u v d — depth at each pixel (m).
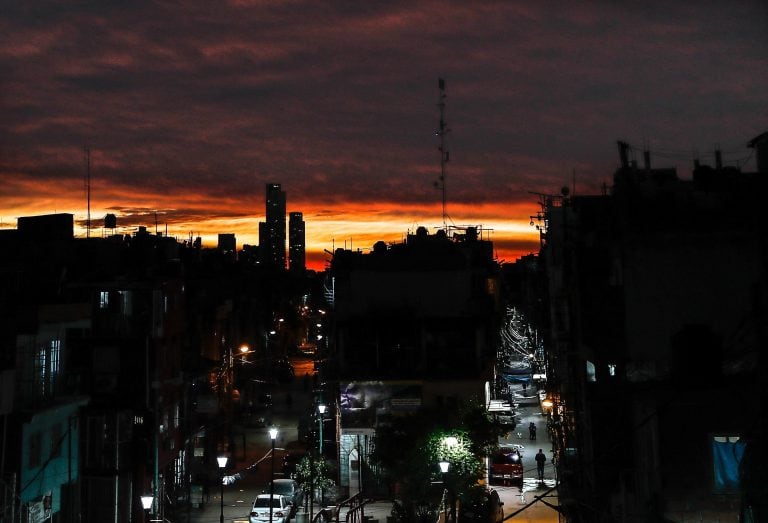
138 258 58.94
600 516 27.95
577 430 34.06
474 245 65.62
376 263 56.88
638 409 24.33
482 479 46.06
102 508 45.19
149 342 49.50
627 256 27.02
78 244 56.91
